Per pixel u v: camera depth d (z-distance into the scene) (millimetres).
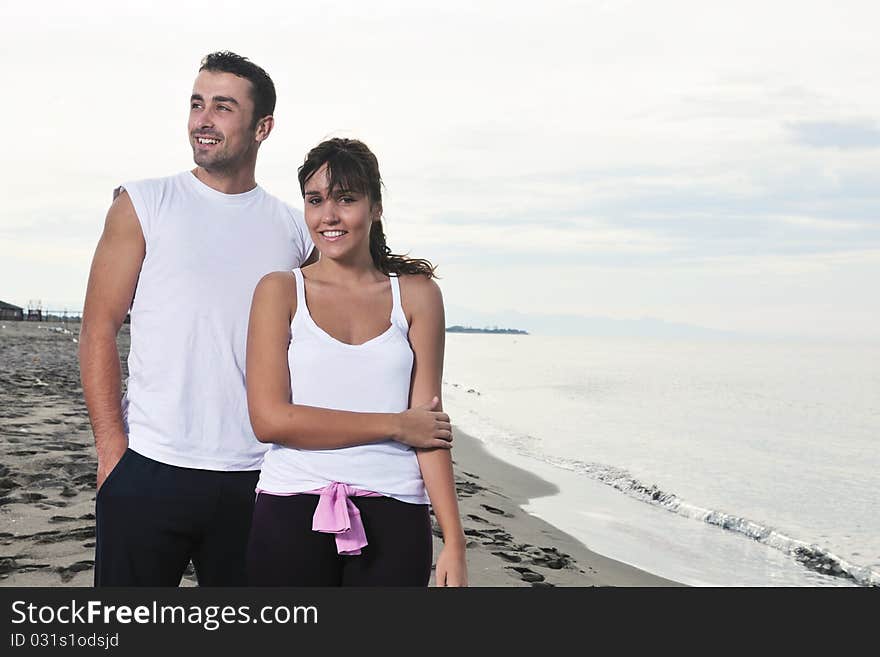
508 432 16125
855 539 8188
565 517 8281
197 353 2965
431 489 2547
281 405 2432
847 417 21781
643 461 12828
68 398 12320
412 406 2633
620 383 33250
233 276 3037
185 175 3137
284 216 3221
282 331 2510
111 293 3006
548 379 35000
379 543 2439
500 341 129375
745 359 62188
